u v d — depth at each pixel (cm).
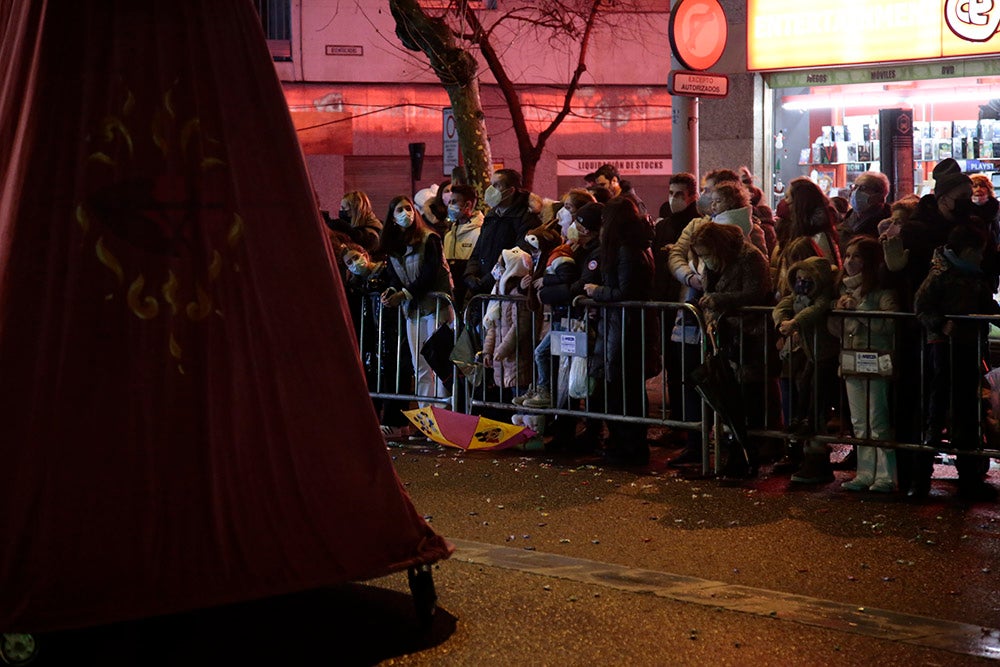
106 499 480
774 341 838
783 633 525
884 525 715
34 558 472
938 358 764
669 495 802
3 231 498
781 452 892
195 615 559
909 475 805
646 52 2730
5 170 508
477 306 998
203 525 492
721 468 859
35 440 480
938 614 561
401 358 1062
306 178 540
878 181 947
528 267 966
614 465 906
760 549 671
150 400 492
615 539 698
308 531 511
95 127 501
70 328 489
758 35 1476
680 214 970
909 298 785
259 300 517
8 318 487
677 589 588
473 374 998
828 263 796
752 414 851
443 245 1123
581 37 2512
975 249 752
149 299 498
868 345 775
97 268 494
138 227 500
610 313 894
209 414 499
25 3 511
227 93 522
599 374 902
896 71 1402
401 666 497
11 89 511
